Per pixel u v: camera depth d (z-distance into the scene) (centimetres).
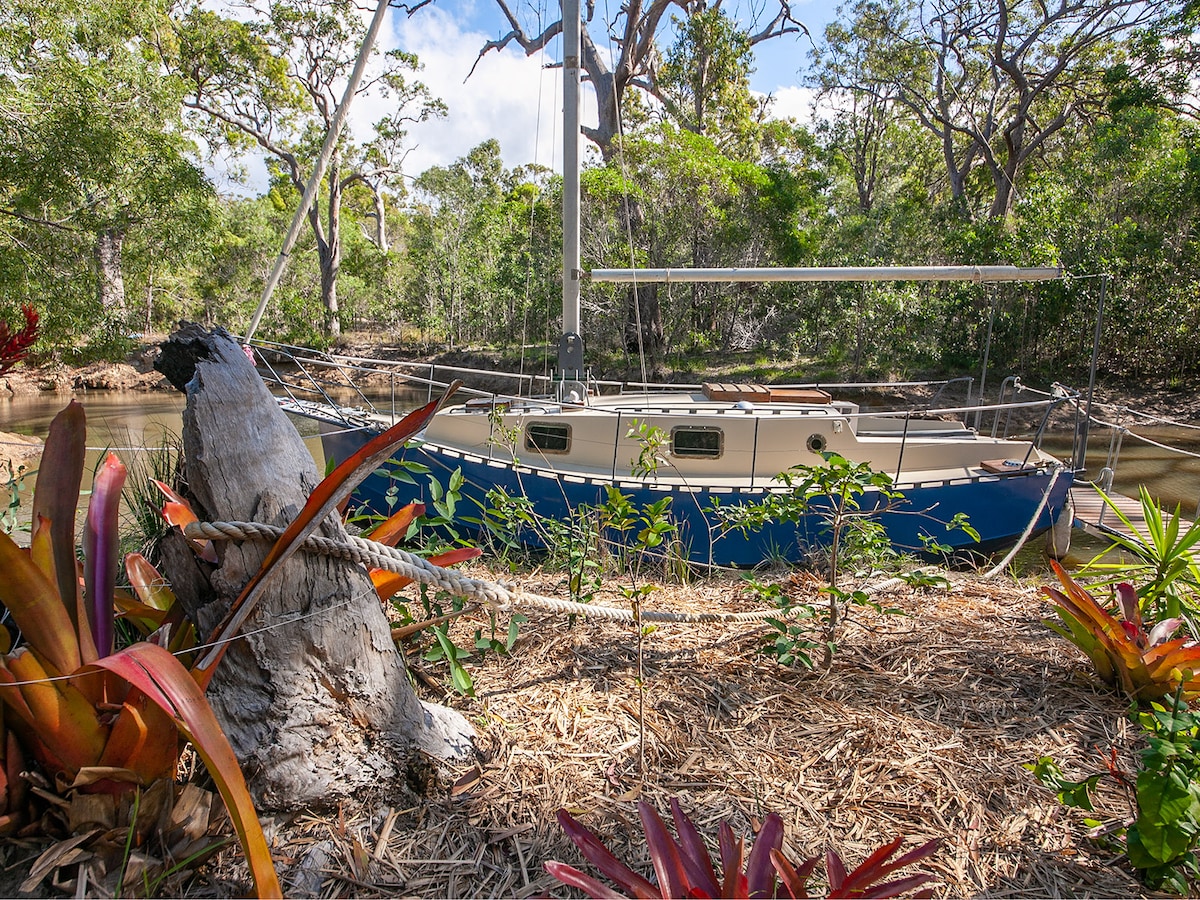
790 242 2788
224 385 238
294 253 4491
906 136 4016
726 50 3058
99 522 244
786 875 184
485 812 255
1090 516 1000
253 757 236
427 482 819
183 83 1908
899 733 317
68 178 1576
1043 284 2327
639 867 234
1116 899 230
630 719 318
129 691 216
